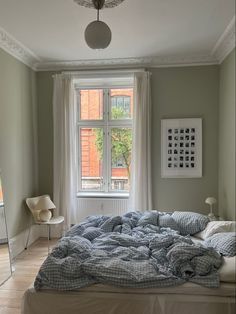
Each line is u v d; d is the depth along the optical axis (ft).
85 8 9.84
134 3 9.53
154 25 11.29
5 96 12.82
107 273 6.91
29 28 11.48
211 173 15.61
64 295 6.91
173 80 15.66
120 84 16.53
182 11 10.18
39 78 16.40
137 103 15.52
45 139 16.47
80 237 9.21
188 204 15.76
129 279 6.77
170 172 15.76
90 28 7.53
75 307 6.88
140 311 6.76
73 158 16.10
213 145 15.56
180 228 11.43
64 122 15.94
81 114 17.10
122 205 16.10
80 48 13.79
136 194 15.47
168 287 6.79
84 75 16.01
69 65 16.01
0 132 12.34
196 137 15.57
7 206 12.87
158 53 14.58
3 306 8.94
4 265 11.21
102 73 15.89
